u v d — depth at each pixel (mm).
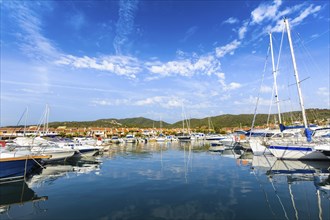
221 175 16422
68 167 21062
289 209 9289
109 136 97250
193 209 9414
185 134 88938
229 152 35625
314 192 11719
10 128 71688
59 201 10719
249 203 10086
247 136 37812
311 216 8523
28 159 16312
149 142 72375
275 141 24797
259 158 25172
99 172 18266
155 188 12906
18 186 13828
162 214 8891
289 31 25609
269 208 9422
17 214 9117
